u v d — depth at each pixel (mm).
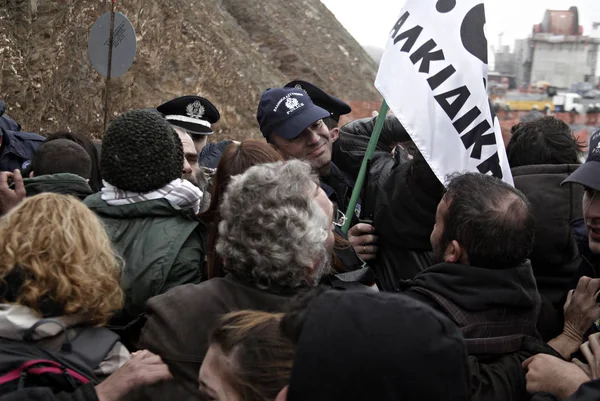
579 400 1759
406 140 3727
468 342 1942
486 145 2893
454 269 2014
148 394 1768
